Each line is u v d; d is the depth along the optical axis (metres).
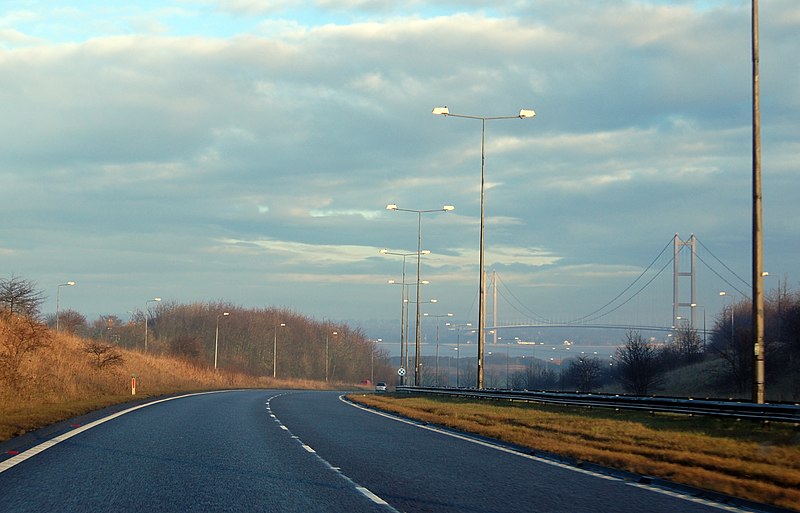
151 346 107.25
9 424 18.77
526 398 37.75
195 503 9.79
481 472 13.38
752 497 10.75
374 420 27.08
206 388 65.06
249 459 14.48
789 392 54.62
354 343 159.50
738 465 13.73
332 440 18.88
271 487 11.21
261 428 22.02
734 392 60.72
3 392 29.25
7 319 41.41
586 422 24.30
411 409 33.56
